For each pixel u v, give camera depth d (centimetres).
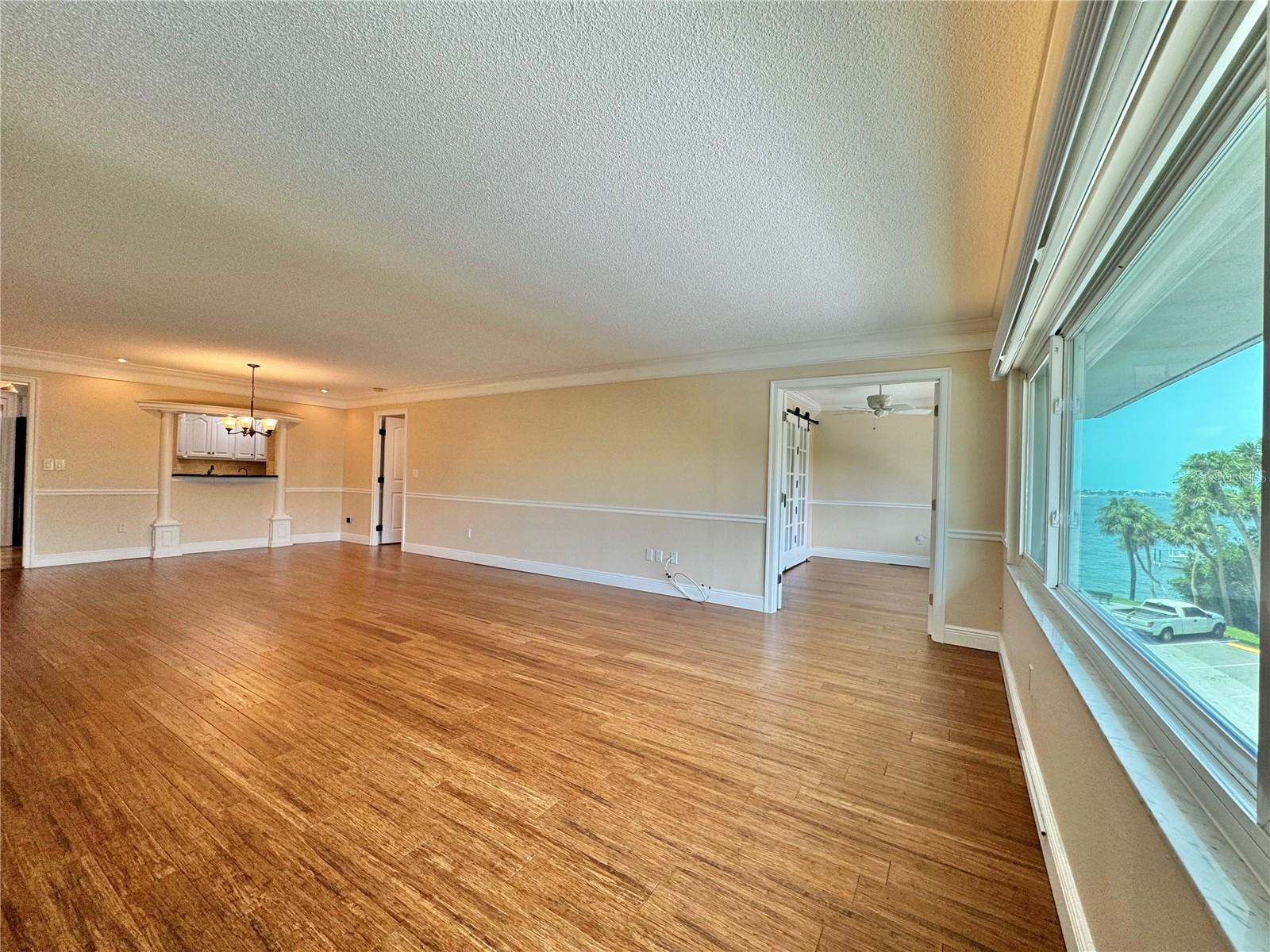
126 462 630
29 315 393
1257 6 70
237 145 184
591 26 131
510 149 183
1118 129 101
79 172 201
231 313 379
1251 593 79
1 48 140
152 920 140
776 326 392
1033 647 211
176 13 129
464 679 305
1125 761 96
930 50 136
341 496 848
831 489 780
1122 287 153
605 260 276
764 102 158
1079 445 202
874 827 183
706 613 456
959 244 245
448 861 165
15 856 161
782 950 136
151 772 207
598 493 567
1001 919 145
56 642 348
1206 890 65
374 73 149
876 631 411
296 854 166
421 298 339
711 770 217
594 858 167
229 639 364
